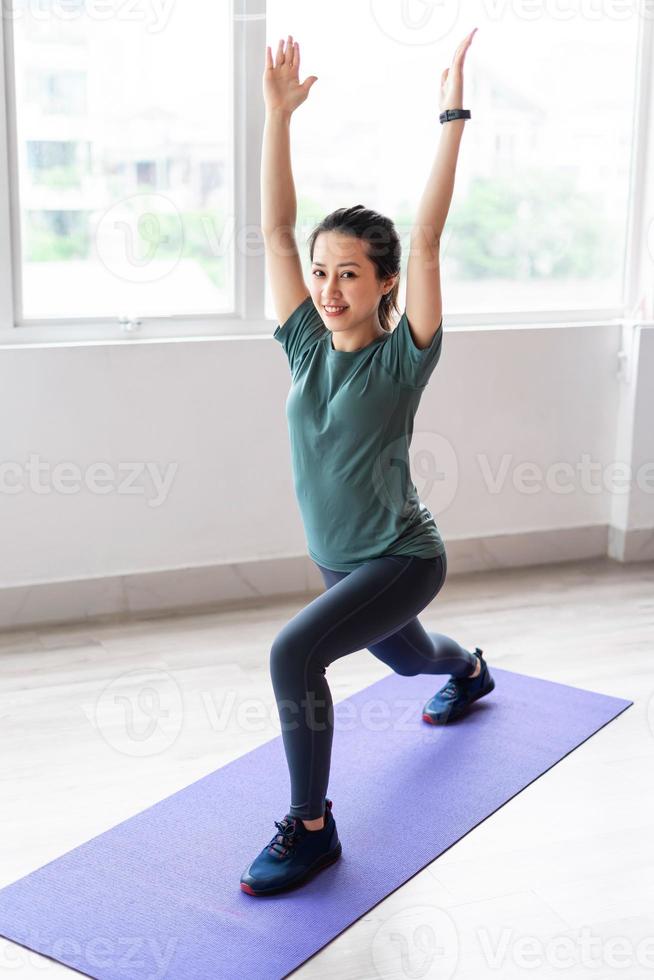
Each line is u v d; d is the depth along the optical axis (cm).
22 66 332
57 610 357
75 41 336
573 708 301
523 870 227
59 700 300
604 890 220
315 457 226
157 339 361
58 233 347
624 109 414
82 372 345
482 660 298
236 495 374
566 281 422
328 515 229
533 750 277
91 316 354
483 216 405
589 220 419
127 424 355
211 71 353
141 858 228
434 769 267
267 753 273
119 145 348
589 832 241
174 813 245
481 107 396
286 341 241
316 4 363
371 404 219
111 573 363
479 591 395
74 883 220
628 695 310
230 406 367
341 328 222
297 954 199
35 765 265
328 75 370
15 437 342
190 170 358
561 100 405
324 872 225
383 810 249
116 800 250
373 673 322
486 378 403
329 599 220
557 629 358
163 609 370
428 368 221
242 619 363
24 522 348
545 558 428
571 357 414
